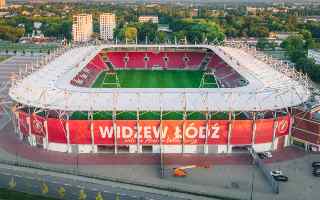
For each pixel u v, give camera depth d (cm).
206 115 14238
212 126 14300
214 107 14188
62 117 14738
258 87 15925
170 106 14212
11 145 15112
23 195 11412
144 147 14712
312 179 12738
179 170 12900
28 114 14838
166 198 11456
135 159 14075
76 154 14438
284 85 16300
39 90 15512
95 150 14625
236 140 14512
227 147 14562
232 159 14112
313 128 14612
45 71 18638
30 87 15925
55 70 19062
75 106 14250
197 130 14375
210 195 11675
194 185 12288
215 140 14475
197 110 14050
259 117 14762
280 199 11525
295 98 15200
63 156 14250
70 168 13288
